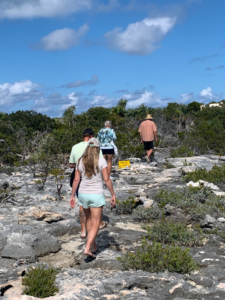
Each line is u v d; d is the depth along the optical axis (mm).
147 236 5285
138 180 10227
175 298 3275
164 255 4023
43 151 11414
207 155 16562
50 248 4672
